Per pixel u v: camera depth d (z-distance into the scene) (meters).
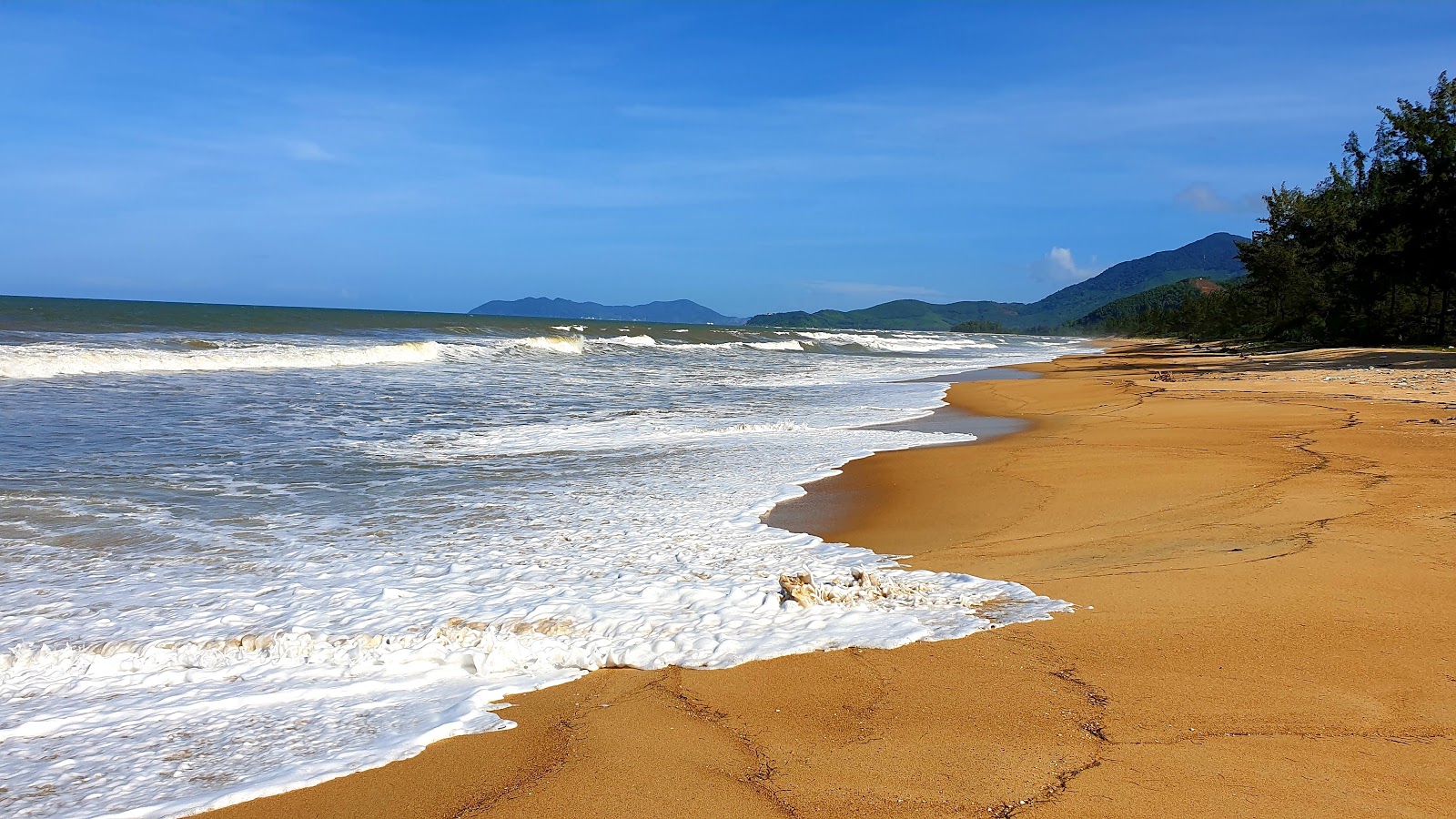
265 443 13.12
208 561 7.42
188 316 40.66
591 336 48.78
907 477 10.99
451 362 29.38
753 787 3.53
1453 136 35.12
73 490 9.76
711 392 23.34
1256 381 22.42
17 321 31.42
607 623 5.60
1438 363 26.48
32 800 3.64
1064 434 14.14
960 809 3.28
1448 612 5.12
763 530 8.40
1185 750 3.65
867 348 65.06
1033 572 6.50
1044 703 4.16
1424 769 3.43
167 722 4.43
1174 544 7.00
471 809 3.47
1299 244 56.06
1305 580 5.77
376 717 4.44
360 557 7.55
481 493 10.15
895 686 4.44
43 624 5.89
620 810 3.40
